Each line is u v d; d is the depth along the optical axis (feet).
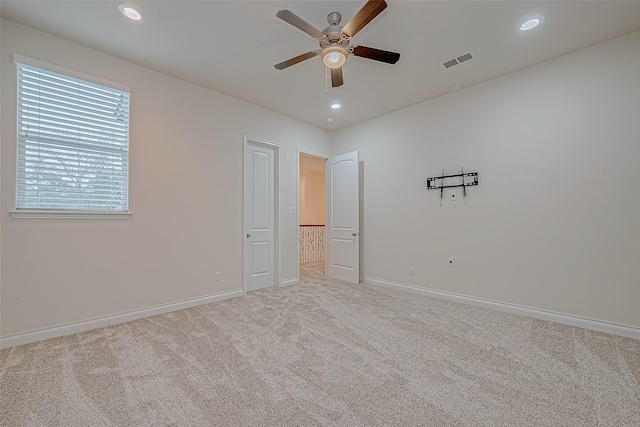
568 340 8.18
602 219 8.83
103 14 7.50
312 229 25.25
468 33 8.32
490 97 11.12
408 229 13.76
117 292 9.48
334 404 5.40
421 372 6.51
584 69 9.12
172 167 10.82
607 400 5.52
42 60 8.18
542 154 9.92
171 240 10.77
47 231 8.29
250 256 13.82
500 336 8.47
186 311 10.73
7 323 7.68
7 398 5.50
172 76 10.84
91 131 9.11
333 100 13.14
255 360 7.02
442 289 12.48
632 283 8.36
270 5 7.21
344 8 7.34
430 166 12.97
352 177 15.84
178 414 5.10
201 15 7.55
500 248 10.85
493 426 4.83
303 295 13.01
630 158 8.41
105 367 6.65
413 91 12.16
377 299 12.35
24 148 8.04
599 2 7.08
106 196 9.38
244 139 13.16
